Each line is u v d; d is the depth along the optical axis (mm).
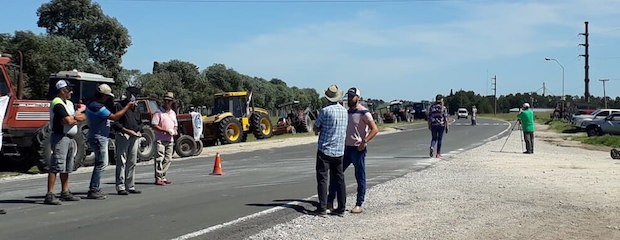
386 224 8570
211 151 25625
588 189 11570
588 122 37000
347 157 9375
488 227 8328
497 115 113062
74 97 18734
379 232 8055
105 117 10539
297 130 42719
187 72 68438
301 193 11703
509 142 29094
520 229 8180
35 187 12852
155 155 12891
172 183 13320
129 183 11398
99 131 10562
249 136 37156
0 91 16047
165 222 8727
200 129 23656
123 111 10867
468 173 14578
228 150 26125
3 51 32906
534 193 11156
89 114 10508
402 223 8633
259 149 26656
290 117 43312
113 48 43750
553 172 14648
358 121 9281
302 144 30109
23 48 33969
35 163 16922
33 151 16781
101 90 10477
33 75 34031
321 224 8570
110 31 43344
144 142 20250
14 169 17812
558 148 26109
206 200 10750
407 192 11484
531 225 8422
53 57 34812
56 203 10070
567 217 8930
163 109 12922
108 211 9539
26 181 14484
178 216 9195
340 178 9203
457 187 12078
